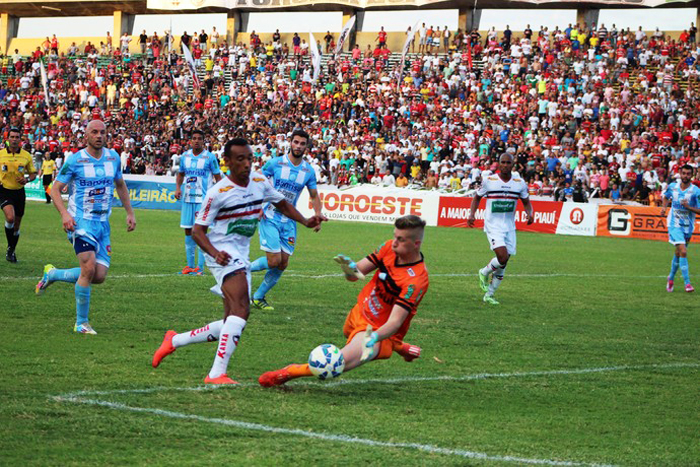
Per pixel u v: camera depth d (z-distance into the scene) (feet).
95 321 40.96
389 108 174.19
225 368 29.96
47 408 25.77
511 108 166.91
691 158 142.00
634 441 25.44
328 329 41.57
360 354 28.55
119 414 25.52
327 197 133.69
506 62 180.75
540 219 124.47
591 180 141.79
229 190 30.12
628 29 183.01
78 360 32.42
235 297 30.12
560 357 37.65
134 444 22.90
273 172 48.57
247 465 21.62
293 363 33.73
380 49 194.70
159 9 223.30
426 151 152.87
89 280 37.86
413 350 30.40
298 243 89.71
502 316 48.60
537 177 142.00
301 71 196.03
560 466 22.71
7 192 61.98
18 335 36.70
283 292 53.88
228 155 30.12
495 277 53.52
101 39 234.38
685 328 46.93
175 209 141.79
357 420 26.08
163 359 33.19
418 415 27.14
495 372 34.01
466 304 52.60
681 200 62.08
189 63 191.52
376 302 28.91
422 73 185.47
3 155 61.72
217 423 25.04
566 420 27.48
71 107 200.03
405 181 147.74
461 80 180.14
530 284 63.98
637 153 145.28
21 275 55.83
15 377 29.43
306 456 22.47
